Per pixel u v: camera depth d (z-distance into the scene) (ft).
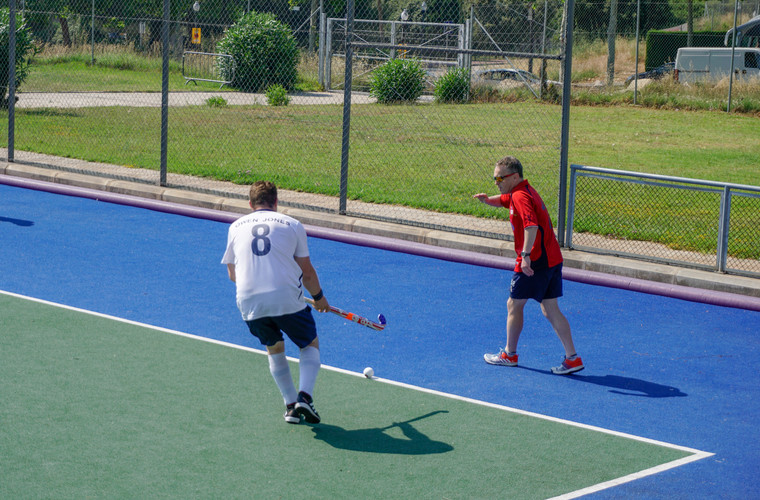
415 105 93.61
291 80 108.68
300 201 44.34
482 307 29.78
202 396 20.90
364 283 32.45
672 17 151.53
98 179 48.21
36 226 39.88
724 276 32.42
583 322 28.50
